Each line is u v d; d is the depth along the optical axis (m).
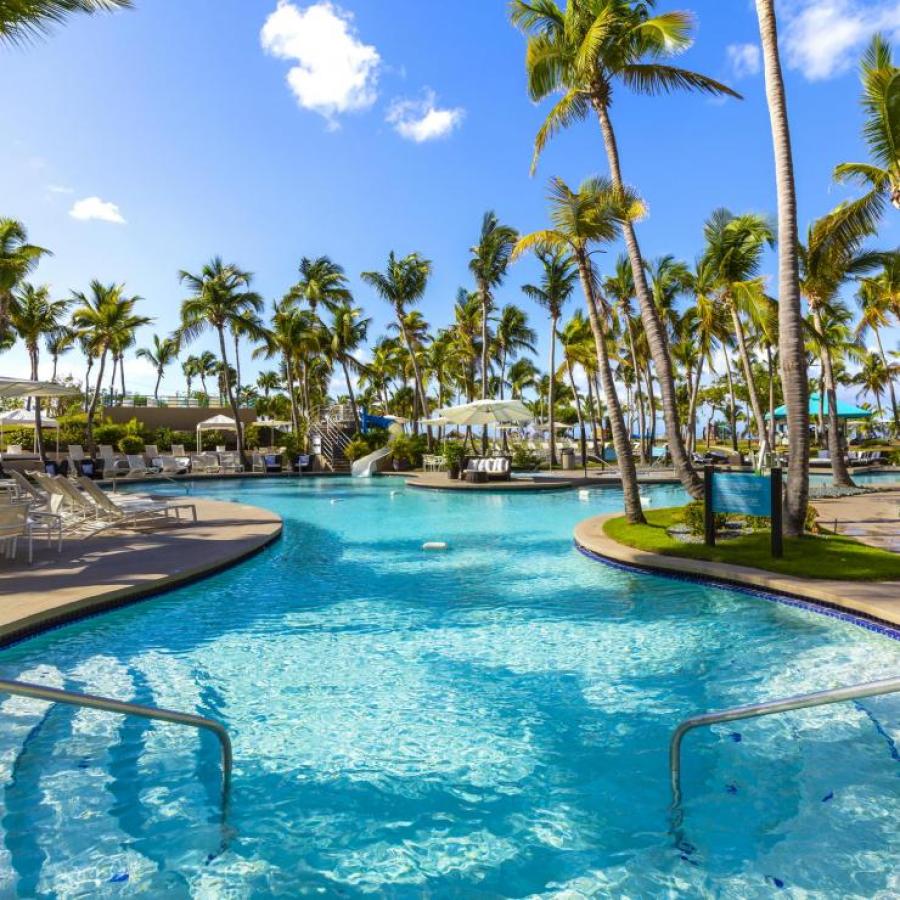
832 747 3.82
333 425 40.06
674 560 8.35
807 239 19.38
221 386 72.19
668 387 11.94
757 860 2.80
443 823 3.11
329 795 3.36
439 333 48.34
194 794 3.38
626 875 2.71
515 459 35.03
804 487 9.23
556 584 8.01
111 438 38.53
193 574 7.87
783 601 6.93
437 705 4.49
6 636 5.45
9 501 9.34
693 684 4.83
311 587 7.89
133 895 2.59
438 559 9.70
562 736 4.02
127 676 5.04
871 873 2.71
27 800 3.32
